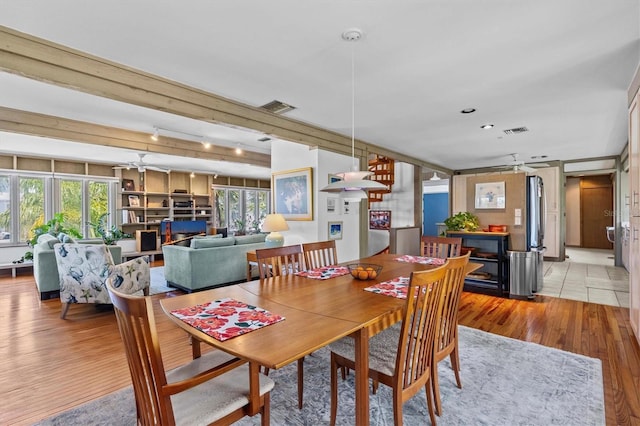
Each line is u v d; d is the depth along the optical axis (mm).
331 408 1733
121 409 1915
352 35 2105
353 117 3697
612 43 2213
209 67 2564
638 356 2529
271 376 2291
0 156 6004
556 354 2586
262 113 3643
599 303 3988
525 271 4168
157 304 4027
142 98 2658
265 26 2002
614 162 6977
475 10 1851
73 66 2301
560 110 3617
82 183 7078
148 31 2055
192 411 1239
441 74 2693
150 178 8234
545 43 2213
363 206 5434
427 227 10414
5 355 2633
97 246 3449
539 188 4613
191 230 8422
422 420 1798
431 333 1685
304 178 4664
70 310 3822
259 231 9852
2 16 1881
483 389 2102
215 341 1233
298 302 1720
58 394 2078
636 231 2711
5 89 3070
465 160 7066
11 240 6125
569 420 1781
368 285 2072
